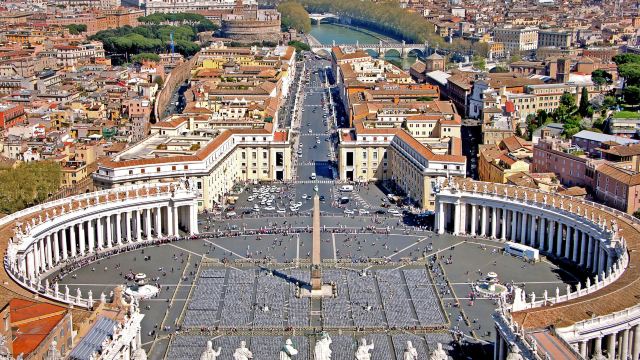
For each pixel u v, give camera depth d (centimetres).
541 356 17862
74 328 19150
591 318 19888
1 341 15612
